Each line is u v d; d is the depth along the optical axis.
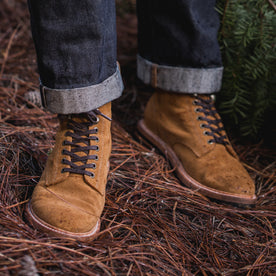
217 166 1.21
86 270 0.80
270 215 1.13
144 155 1.41
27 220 0.92
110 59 1.00
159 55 1.26
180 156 1.31
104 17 0.92
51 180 0.97
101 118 1.03
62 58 0.90
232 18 1.33
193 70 1.22
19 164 1.16
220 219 1.11
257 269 0.92
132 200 1.13
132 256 0.88
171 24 1.18
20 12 2.56
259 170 1.39
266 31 1.30
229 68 1.43
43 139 1.36
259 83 1.44
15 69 1.88
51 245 0.83
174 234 1.01
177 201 1.16
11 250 0.79
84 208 0.93
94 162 1.00
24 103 1.60
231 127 1.65
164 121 1.38
